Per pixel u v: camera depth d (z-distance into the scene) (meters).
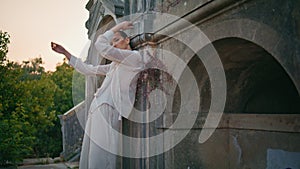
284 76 3.03
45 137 9.15
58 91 9.96
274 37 1.83
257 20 1.98
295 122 2.50
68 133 7.29
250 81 3.14
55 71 10.77
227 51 2.62
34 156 8.67
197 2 2.48
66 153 7.15
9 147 5.24
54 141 9.24
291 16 1.71
